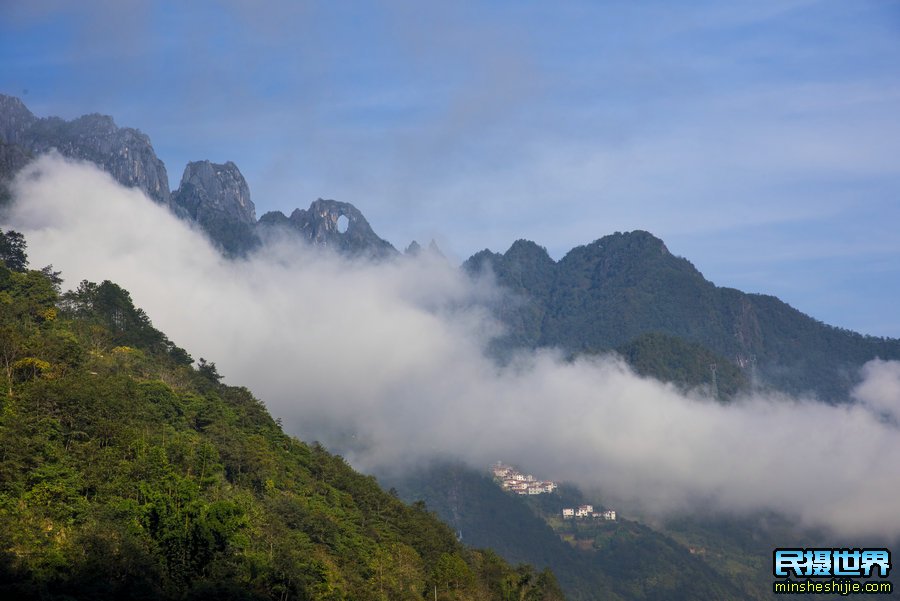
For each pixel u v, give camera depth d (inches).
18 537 4146.2
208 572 4522.6
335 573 5398.6
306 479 6835.6
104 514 4505.4
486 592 6678.2
